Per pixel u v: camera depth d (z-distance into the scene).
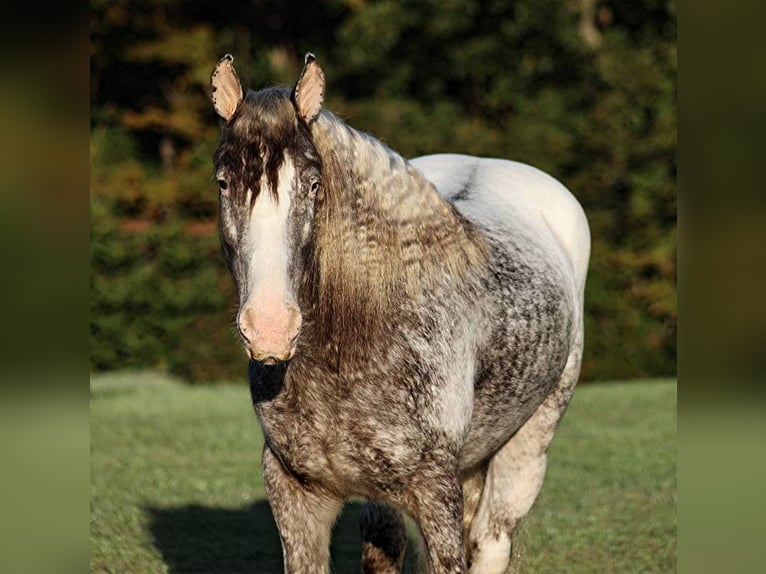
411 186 8.32
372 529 9.76
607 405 23.81
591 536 13.59
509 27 28.41
